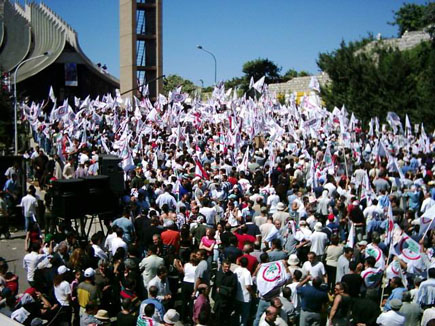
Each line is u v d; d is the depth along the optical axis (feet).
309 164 62.69
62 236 37.81
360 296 31.19
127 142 59.00
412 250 33.65
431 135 108.78
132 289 29.27
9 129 108.58
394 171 59.06
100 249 34.71
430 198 48.19
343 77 140.46
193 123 94.07
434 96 121.80
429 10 152.46
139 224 38.42
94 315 27.91
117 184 47.26
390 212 36.60
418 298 30.14
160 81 208.85
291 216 42.09
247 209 42.52
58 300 29.68
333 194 50.60
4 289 28.73
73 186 38.99
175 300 34.83
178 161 61.11
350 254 32.96
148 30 210.79
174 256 34.71
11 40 313.73
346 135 70.44
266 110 102.89
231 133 78.64
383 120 130.41
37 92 235.20
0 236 52.39
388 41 159.02
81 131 80.48
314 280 28.86
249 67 309.22
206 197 45.60
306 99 87.61
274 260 33.24
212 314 33.45
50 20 254.88
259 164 67.10
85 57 236.02
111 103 115.96
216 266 38.40
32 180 71.87
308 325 29.01
